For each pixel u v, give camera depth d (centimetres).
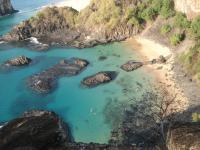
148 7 12206
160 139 3481
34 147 3116
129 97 8250
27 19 13888
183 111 7206
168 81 8800
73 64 10288
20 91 8981
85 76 9625
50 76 9638
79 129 7200
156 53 10581
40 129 3334
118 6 12294
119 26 11975
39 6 16962
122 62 10300
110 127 7100
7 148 3053
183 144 2547
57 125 3488
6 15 15838
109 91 8656
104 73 9438
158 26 11669
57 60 10781
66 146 3341
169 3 11731
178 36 10450
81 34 12431
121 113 7556
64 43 11969
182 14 11056
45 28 12800
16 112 8056
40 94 8750
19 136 3198
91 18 12456
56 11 13125
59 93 8762
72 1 16762
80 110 7944
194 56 9119
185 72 8956
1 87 9256
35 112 7662
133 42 11581
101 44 11638
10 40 12456
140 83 8912
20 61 10525
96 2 12988
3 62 10762
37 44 12088
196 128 2684
